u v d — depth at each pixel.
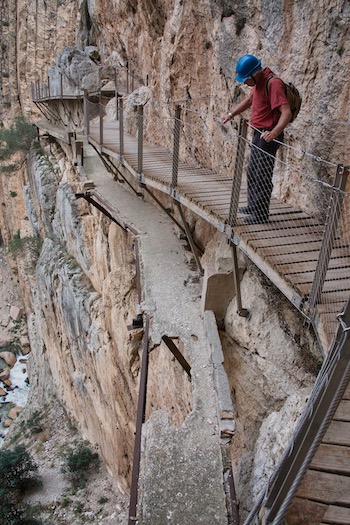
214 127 8.47
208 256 8.31
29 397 21.86
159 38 11.80
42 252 19.78
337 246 4.90
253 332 6.48
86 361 14.16
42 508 13.56
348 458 2.92
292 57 5.94
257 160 5.38
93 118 19.86
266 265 4.77
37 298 20.30
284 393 5.90
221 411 5.82
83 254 15.05
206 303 7.34
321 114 5.45
